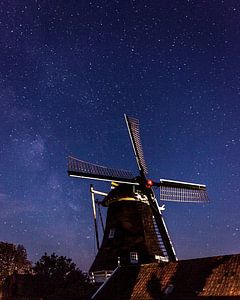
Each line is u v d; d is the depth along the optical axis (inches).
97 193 1193.4
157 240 1039.6
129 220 1047.0
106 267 999.6
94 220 1152.2
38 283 1013.2
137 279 776.3
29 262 1628.9
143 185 906.7
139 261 975.0
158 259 991.0
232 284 626.2
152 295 705.0
